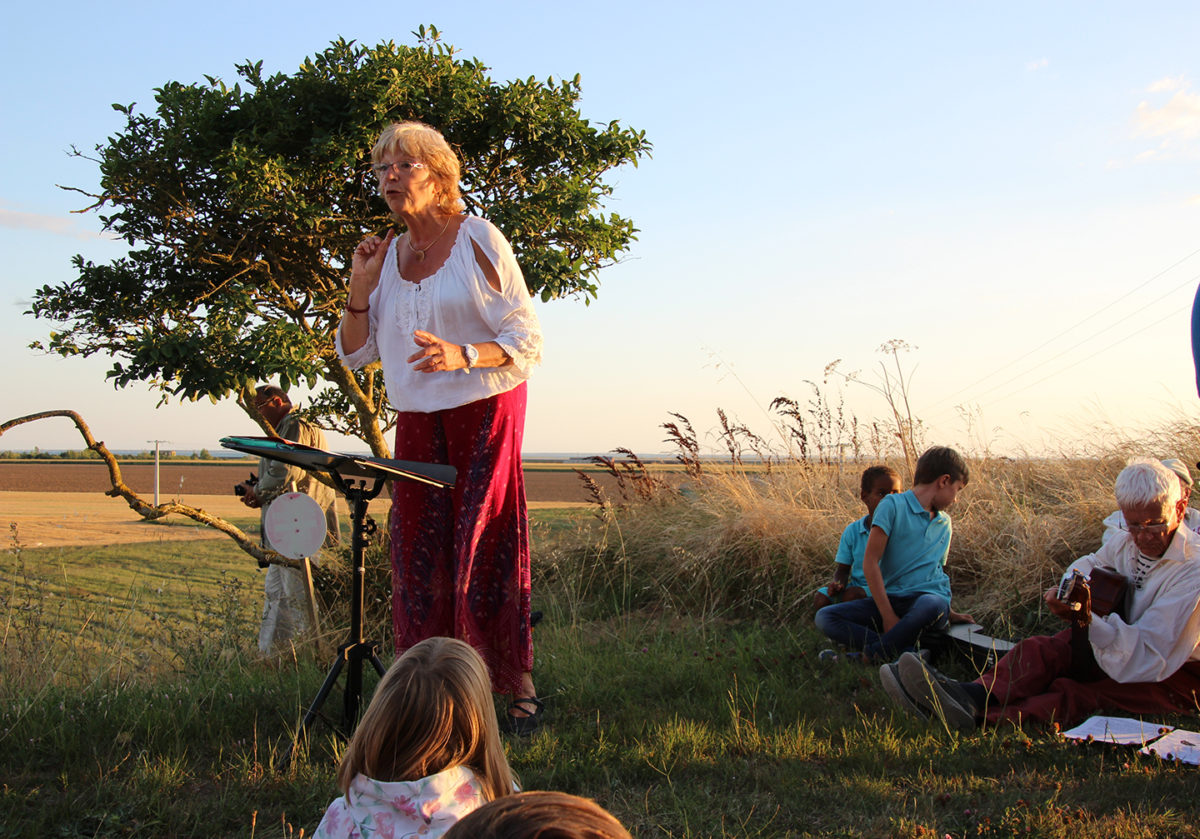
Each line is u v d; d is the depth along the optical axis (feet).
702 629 20.31
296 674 15.53
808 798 10.75
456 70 24.93
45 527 80.33
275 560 20.10
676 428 28.40
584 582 24.59
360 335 14.20
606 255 25.49
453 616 13.57
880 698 14.66
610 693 15.19
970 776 11.35
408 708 6.96
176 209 24.29
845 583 19.80
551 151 25.86
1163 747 11.62
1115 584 13.73
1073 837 9.45
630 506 28.07
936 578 17.83
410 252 13.87
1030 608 19.01
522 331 13.24
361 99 23.67
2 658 15.56
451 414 13.47
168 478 212.43
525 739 12.91
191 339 21.91
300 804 10.55
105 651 16.94
